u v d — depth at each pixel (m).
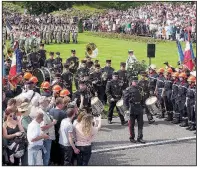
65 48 56.75
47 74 29.36
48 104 19.61
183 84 26.44
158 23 71.06
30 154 17.12
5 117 17.72
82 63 30.25
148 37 69.31
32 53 37.59
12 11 86.62
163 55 52.97
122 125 26.42
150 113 26.97
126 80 27.80
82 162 18.17
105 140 23.44
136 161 20.44
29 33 53.12
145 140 23.56
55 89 21.88
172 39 66.88
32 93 22.05
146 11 85.19
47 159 18.31
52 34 62.34
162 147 22.58
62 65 35.25
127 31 73.44
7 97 22.25
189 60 34.34
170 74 27.67
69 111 18.02
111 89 26.67
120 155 21.25
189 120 25.61
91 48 36.19
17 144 17.19
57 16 81.81
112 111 26.80
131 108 22.88
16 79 24.75
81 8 93.75
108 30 76.88
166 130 25.58
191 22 65.69
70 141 17.73
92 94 27.17
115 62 46.66
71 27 63.75
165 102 27.67
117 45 61.56
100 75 29.48
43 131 17.86
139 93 23.05
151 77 28.61
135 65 31.50
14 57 27.95
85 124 17.88
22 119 17.97
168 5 89.69
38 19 71.44
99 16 84.25
